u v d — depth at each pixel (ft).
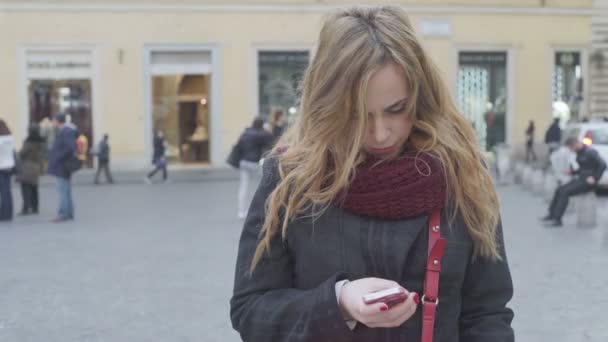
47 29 79.25
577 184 38.63
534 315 21.42
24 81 79.20
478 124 88.33
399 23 5.74
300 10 83.20
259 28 82.99
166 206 51.19
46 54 79.51
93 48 80.18
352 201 5.68
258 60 83.46
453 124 6.06
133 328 20.51
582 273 26.84
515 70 88.07
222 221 42.73
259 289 5.94
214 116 82.69
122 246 34.30
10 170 45.19
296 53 83.82
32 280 27.02
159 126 83.10
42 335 20.01
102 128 80.69
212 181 71.31
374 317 5.07
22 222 44.11
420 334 5.67
